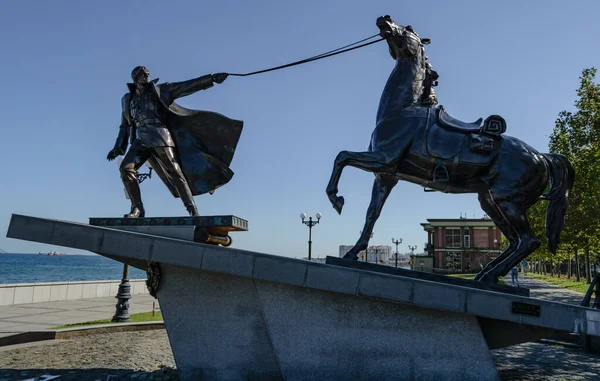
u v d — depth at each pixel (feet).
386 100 22.27
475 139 20.66
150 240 18.94
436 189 22.31
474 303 17.60
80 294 62.59
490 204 22.63
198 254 18.66
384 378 18.60
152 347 29.27
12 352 27.58
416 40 22.62
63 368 23.31
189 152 24.59
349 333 18.94
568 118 72.90
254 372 19.27
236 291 19.75
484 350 18.39
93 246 19.07
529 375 22.59
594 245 84.94
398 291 17.84
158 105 23.82
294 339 19.10
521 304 17.51
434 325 18.72
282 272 18.26
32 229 19.34
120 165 23.11
